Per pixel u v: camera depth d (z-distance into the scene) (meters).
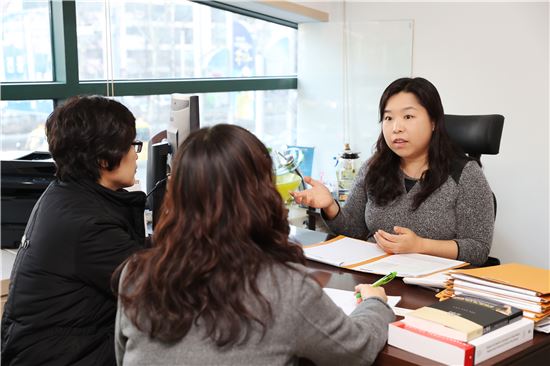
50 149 1.72
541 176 3.40
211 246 1.11
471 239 2.19
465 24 3.54
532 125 3.39
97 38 3.05
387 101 2.26
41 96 2.80
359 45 3.83
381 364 1.33
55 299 1.63
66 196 1.67
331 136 4.02
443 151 2.27
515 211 3.51
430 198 2.29
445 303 1.46
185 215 1.14
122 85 3.12
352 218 2.46
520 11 3.35
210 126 1.21
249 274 1.11
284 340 1.11
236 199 1.13
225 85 3.68
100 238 1.62
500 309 1.42
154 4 3.29
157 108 3.37
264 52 4.00
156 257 1.16
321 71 3.99
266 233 1.15
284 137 4.25
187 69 3.54
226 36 3.72
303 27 4.02
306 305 1.12
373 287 1.53
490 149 2.58
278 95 4.14
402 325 1.36
